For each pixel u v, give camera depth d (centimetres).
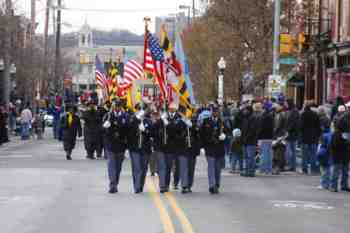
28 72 11381
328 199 4056
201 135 4134
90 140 6550
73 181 4650
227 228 2964
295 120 5516
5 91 10006
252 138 5175
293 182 4878
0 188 4241
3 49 9494
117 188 4281
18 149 7919
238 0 9100
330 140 4425
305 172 5484
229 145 5778
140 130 4028
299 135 5603
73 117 6531
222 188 4441
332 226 3117
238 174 5397
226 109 6028
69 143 6488
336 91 8450
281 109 5594
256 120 5212
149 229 2888
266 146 5372
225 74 9831
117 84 7769
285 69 9162
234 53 9562
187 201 3772
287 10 9119
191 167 4153
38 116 10331
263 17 9081
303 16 9062
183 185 4106
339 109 4441
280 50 7294
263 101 6481
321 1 9250
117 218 3164
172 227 2927
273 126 5416
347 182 4472
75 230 2869
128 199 3797
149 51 5044
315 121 5428
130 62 7262
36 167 5644
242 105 5553
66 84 15312
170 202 3706
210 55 10950
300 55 8719
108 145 4031
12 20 9362
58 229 2892
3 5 9588
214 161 4138
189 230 2867
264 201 3869
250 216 3322
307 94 9812
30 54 11581
